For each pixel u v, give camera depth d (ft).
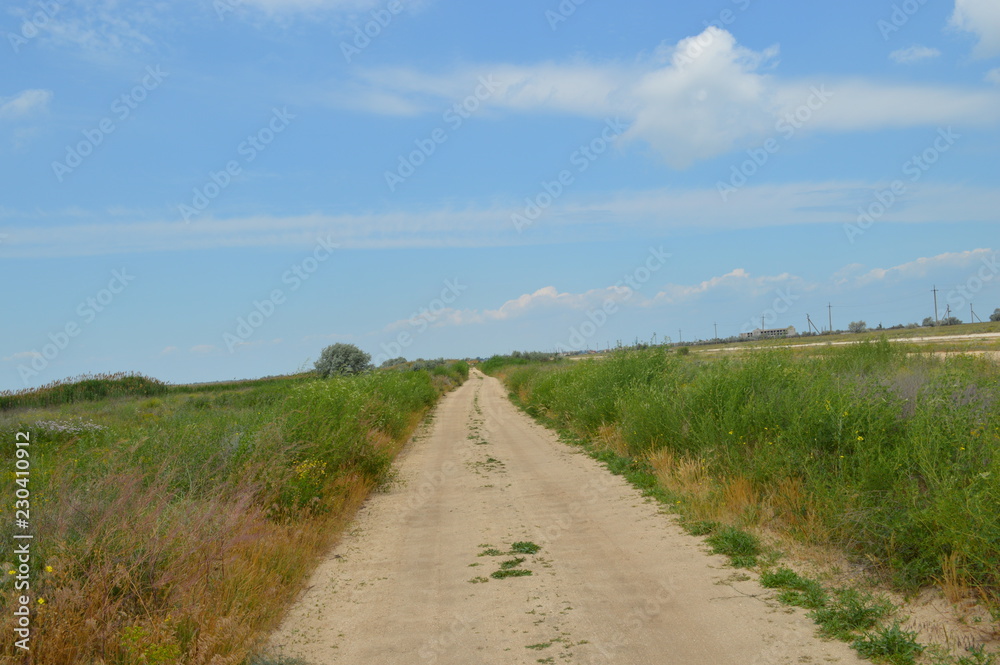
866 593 18.42
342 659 16.88
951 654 14.55
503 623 18.66
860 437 25.21
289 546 24.94
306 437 37.68
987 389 27.76
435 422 83.46
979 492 18.07
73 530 18.61
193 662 15.08
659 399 42.86
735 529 24.71
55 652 14.71
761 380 37.55
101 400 99.55
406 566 25.04
